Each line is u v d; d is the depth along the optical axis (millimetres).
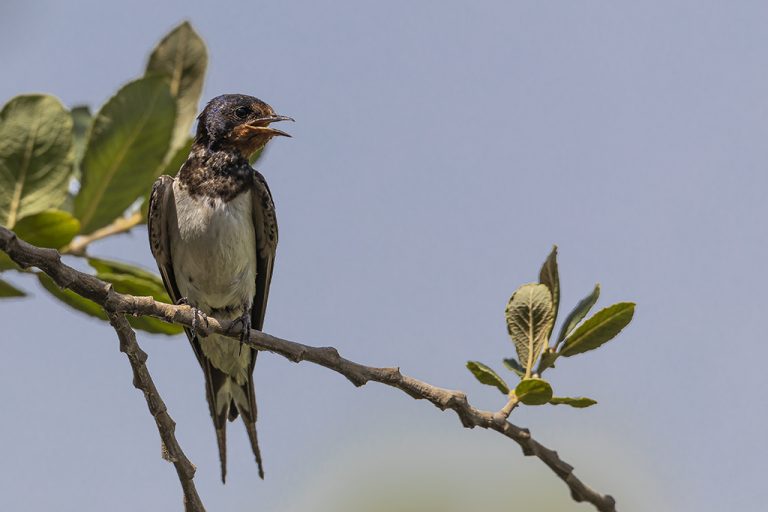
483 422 7961
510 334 8352
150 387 7855
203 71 10289
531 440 8016
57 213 8562
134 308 7926
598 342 8250
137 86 9211
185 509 7879
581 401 7906
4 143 8680
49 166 8773
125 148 9250
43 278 9430
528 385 7891
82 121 10602
